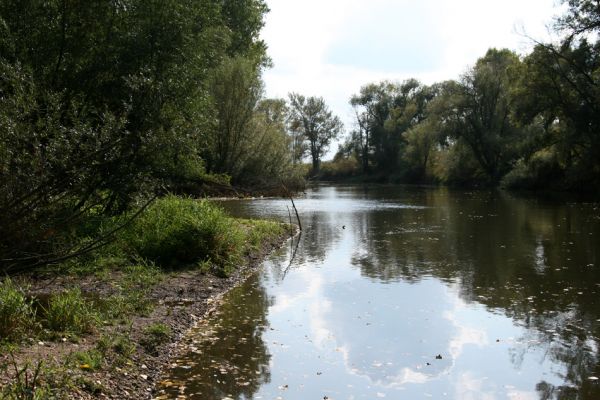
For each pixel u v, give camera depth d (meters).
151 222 13.67
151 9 14.69
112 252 12.44
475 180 64.12
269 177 44.91
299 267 13.86
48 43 14.52
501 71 57.09
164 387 6.39
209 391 6.30
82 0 14.52
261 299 10.54
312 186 71.81
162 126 8.41
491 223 23.75
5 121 6.45
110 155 7.36
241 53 44.22
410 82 92.25
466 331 8.59
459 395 6.30
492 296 10.77
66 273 11.09
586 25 38.53
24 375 5.61
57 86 13.73
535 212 28.78
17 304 7.04
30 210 6.55
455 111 59.19
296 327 8.75
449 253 15.91
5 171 6.36
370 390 6.43
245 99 40.62
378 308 9.91
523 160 52.56
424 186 71.06
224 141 40.34
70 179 6.81
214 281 11.80
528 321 9.11
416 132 74.69
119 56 14.18
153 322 8.56
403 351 7.72
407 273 13.05
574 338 8.22
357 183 87.12
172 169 14.39
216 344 7.91
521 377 6.81
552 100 41.97
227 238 13.96
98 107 13.43
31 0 14.22
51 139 6.80
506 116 57.88
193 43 15.62
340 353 7.62
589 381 6.65
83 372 6.17
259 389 6.40
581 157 41.72
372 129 92.38
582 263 14.12
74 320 7.62
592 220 24.31
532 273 12.93
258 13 43.75
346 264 14.26
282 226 20.73
